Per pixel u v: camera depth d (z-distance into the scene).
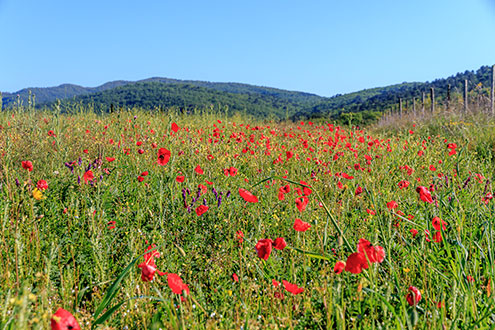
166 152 3.54
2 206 3.50
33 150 6.25
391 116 23.08
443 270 2.76
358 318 2.07
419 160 7.07
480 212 3.68
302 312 2.37
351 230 3.54
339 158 7.39
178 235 3.66
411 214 3.78
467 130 10.81
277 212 4.18
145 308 2.38
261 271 2.78
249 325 2.06
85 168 4.79
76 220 3.59
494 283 2.28
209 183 4.88
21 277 2.56
